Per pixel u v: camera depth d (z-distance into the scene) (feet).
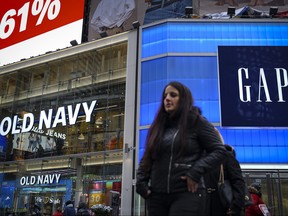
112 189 60.64
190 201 7.29
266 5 74.08
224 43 60.13
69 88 75.66
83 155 67.10
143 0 81.41
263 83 57.11
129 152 59.57
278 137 54.49
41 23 90.74
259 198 18.06
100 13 86.58
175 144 7.68
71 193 65.10
